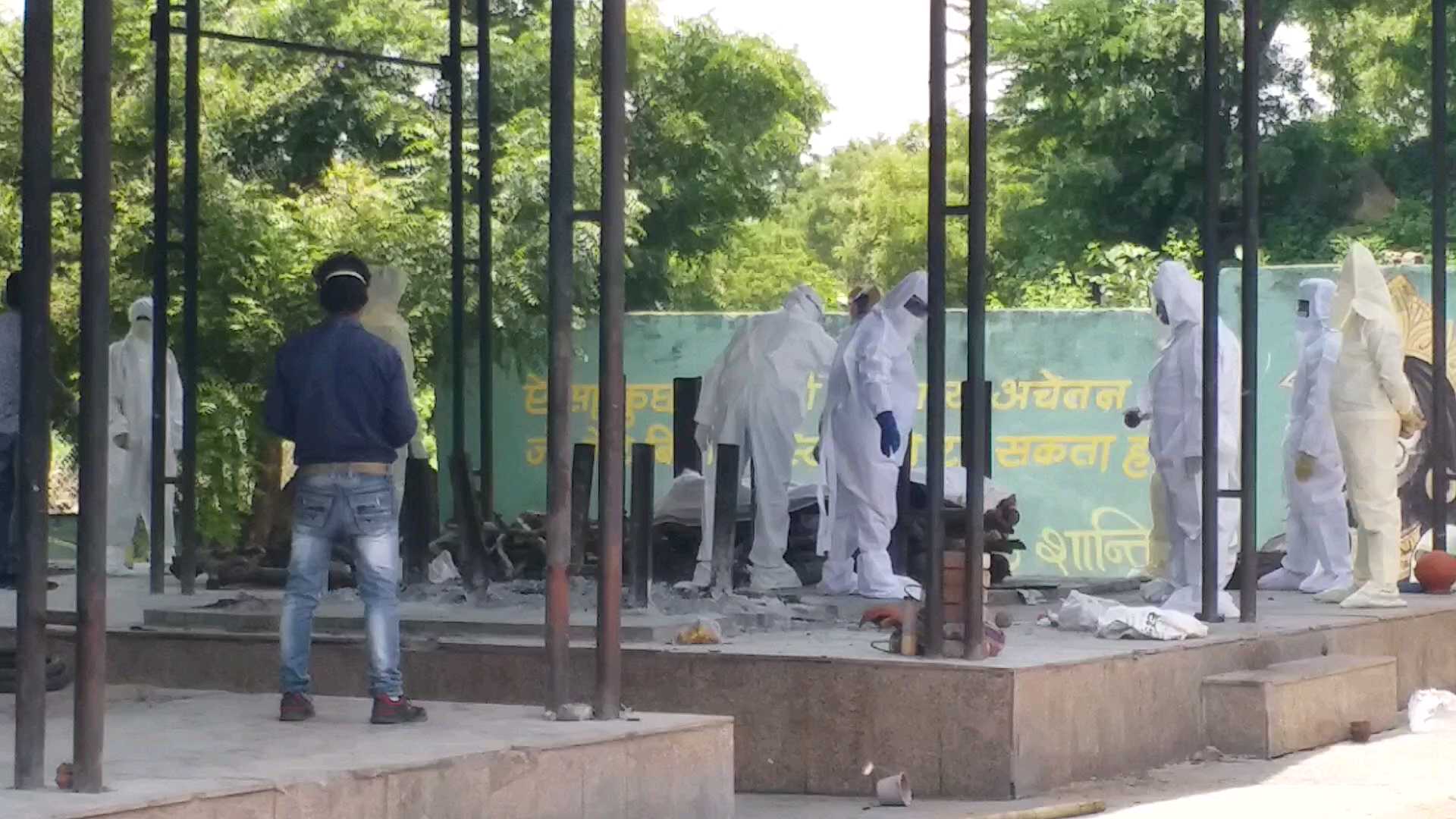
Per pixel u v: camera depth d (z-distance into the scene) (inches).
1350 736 493.7
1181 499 549.0
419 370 951.6
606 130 350.9
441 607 512.1
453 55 636.1
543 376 959.0
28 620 271.7
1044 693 406.3
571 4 356.8
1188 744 459.8
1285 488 670.5
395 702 337.7
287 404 343.6
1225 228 539.5
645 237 1183.6
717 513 528.4
